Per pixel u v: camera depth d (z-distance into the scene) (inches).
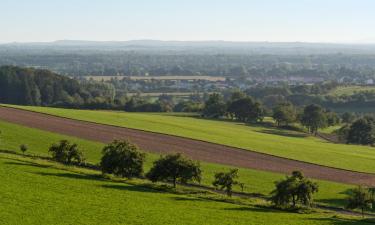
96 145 3944.4
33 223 1823.3
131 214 2103.8
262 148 4591.5
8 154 3223.4
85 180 2701.8
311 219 2354.8
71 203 2161.7
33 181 2476.6
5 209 1940.2
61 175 2741.1
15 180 2439.7
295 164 4018.2
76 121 5113.2
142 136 4603.8
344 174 3809.1
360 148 5565.9
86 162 3316.9
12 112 5300.2
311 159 4296.3
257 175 3437.5
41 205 2065.7
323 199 2967.5
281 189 2613.2
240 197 2802.7
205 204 2475.4
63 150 3174.2
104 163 2910.9
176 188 2832.2
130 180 2928.2
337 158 4478.3
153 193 2613.2
